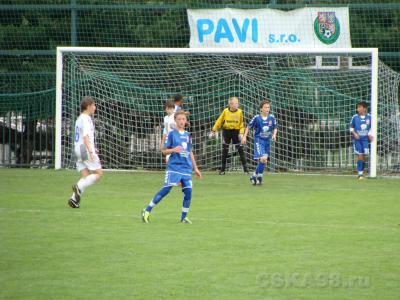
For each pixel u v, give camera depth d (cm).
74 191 3597
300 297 1970
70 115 5944
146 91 5969
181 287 2058
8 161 6200
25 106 6162
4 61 6381
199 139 5981
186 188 3159
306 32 5772
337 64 5878
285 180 5231
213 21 5869
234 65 5959
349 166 5831
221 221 3206
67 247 2592
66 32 6400
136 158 5991
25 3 6412
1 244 2641
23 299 1938
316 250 2556
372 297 1972
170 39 6359
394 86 5619
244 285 2083
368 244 2669
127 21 6381
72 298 1945
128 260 2389
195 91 5978
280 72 5819
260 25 5819
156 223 3138
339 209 3612
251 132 5916
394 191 4469
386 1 6228
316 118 5828
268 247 2608
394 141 5666
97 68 6022
